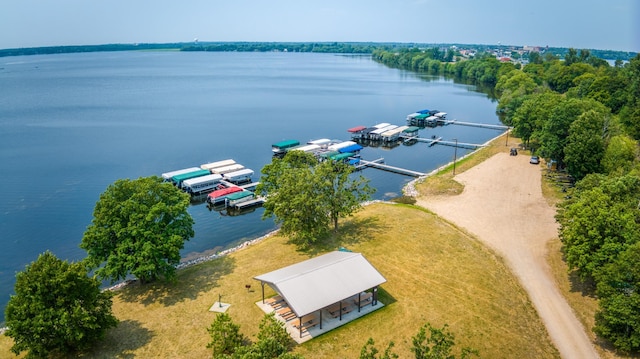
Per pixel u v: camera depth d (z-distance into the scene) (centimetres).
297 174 6675
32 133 15038
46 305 3972
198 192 10088
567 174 9706
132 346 4322
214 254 6806
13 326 3800
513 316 4847
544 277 5662
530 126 11638
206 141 14675
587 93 15000
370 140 15425
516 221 7369
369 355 3344
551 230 6956
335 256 5291
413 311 4869
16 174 10838
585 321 4778
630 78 16175
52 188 9931
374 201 8681
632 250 4359
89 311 4056
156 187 5675
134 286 5522
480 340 4422
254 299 5134
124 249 5069
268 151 13612
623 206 5341
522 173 10012
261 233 7888
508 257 6184
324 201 6569
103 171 11219
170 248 5119
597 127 8731
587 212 5194
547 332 4634
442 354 3372
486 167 10638
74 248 7262
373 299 4972
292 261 6069
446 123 17900
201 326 4631
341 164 7519
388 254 6178
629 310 4025
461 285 5400
